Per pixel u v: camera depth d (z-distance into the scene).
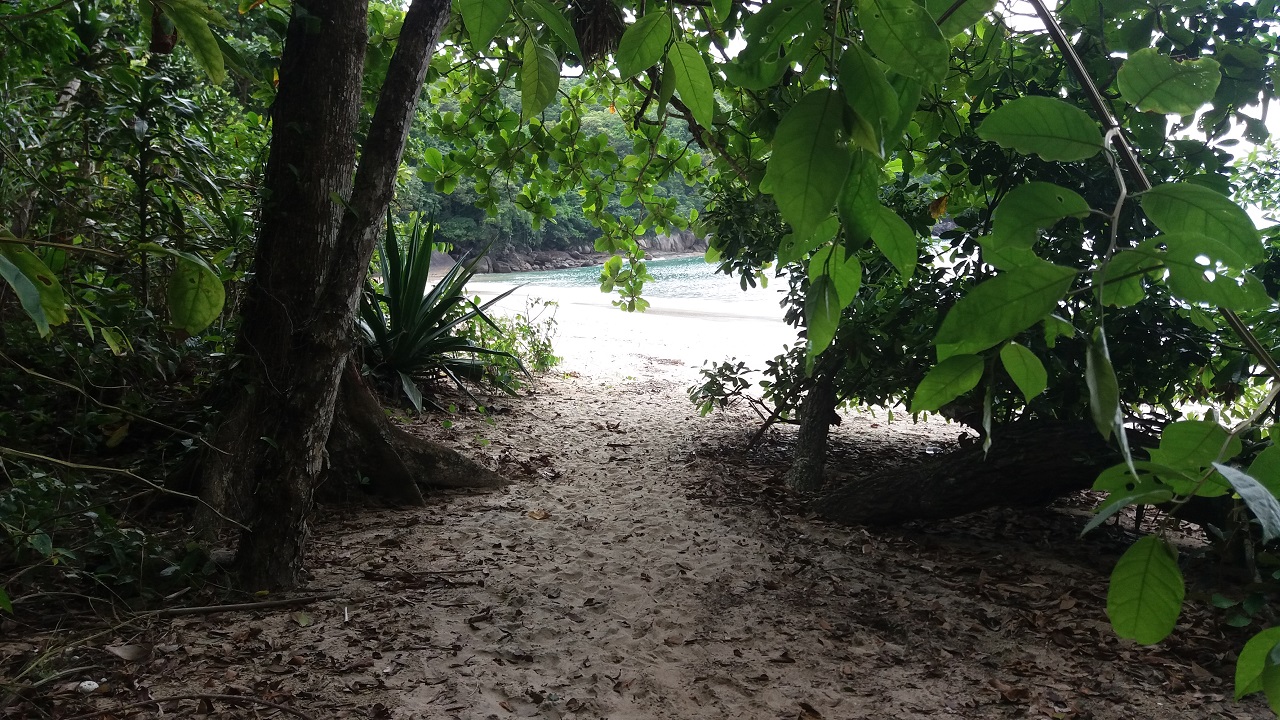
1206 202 0.54
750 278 5.82
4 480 3.60
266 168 3.73
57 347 3.83
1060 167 3.42
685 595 3.68
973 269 4.23
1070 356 3.99
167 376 4.57
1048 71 3.22
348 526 4.30
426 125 6.25
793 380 5.91
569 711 2.64
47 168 3.79
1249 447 1.91
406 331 6.89
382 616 3.22
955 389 0.64
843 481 5.85
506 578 3.72
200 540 3.56
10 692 2.38
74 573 2.94
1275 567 2.92
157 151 3.76
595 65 4.34
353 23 3.69
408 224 9.32
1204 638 3.29
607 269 6.79
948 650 3.24
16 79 3.80
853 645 3.27
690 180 5.78
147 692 2.54
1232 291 0.52
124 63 4.11
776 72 0.71
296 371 3.28
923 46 0.59
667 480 5.60
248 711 2.48
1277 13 2.58
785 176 0.56
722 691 2.84
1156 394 4.51
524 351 9.90
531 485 5.29
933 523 4.96
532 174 6.04
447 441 6.00
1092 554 4.45
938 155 3.83
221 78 0.91
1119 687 2.93
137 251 0.85
